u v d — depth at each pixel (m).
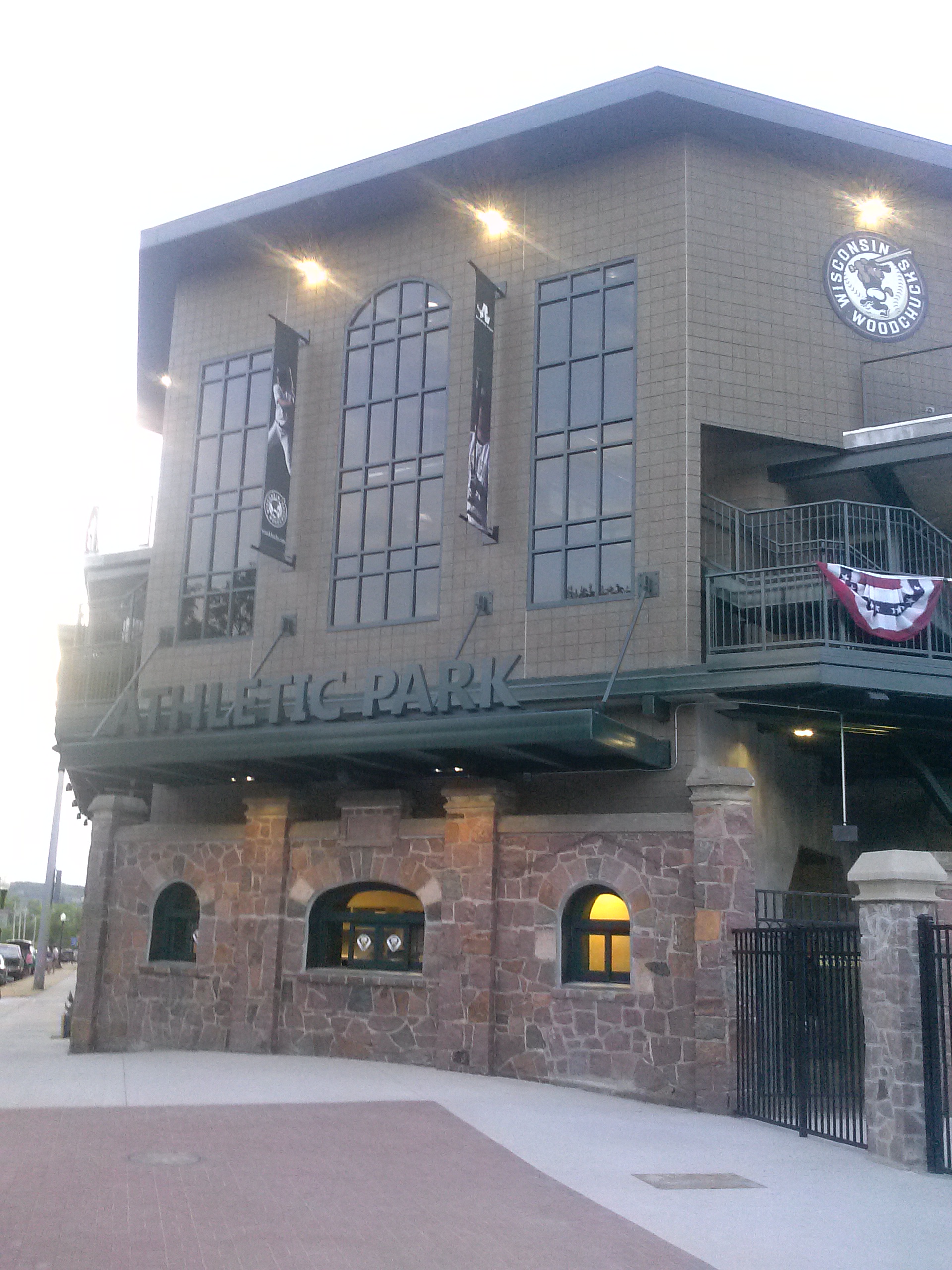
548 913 17.69
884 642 17.80
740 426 19.00
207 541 23.53
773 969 15.03
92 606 27.50
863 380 19.95
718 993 15.77
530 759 17.55
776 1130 14.13
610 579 18.89
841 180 20.69
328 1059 18.92
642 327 19.44
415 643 20.44
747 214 19.89
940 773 23.00
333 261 23.20
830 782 23.39
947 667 17.17
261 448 23.41
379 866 19.44
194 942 21.69
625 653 17.97
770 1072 14.93
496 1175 11.01
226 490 23.55
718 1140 13.35
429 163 21.16
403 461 21.47
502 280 21.03
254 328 23.98
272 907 20.23
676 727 17.89
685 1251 8.79
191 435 24.23
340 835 19.88
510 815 18.56
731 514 19.92
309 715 18.92
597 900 17.72
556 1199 10.20
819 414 19.59
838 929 13.88
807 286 20.00
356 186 21.92
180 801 22.91
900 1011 12.21
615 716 18.41
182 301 25.02
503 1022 17.70
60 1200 9.39
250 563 22.81
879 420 20.06
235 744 18.47
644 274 19.64
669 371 19.02
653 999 16.53
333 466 22.14
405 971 19.31
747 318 19.45
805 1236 9.33
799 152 20.39
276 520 21.36
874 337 20.28
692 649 17.91
